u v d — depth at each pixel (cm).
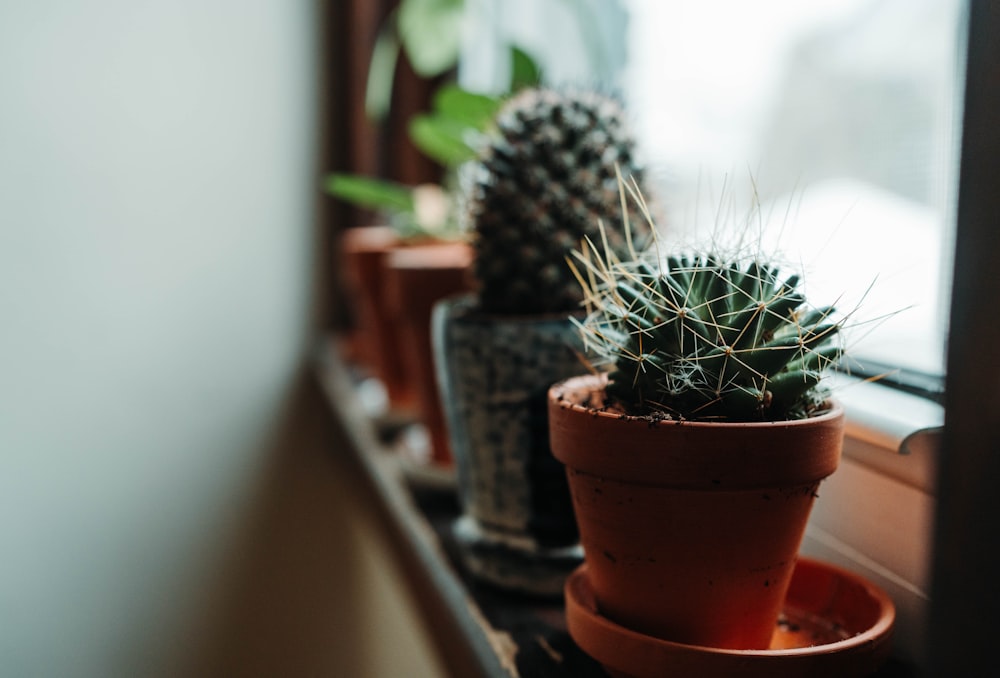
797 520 39
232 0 116
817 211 67
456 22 86
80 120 110
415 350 65
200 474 121
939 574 35
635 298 41
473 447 51
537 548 50
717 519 38
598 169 50
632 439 38
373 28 114
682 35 81
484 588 52
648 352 40
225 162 118
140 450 117
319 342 126
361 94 115
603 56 86
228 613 123
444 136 76
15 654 113
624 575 40
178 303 118
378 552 123
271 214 121
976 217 34
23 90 108
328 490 125
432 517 62
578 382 45
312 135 122
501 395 49
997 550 34
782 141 72
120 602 119
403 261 64
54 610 116
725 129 78
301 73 121
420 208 84
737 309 39
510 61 72
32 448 113
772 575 39
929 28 56
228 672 123
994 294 34
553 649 45
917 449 41
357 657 124
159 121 114
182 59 114
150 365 117
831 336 40
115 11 110
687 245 42
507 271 50
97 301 114
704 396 39
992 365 34
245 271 121
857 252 61
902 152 58
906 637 42
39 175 110
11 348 110
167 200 116
